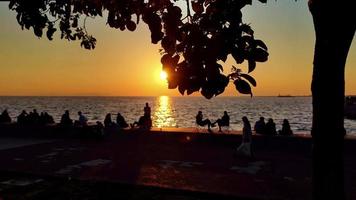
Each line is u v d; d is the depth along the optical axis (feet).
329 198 13.50
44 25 14.30
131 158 53.98
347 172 44.21
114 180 39.22
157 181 39.45
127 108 548.72
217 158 54.08
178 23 11.36
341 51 12.87
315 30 13.32
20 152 59.93
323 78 13.19
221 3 10.59
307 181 39.63
